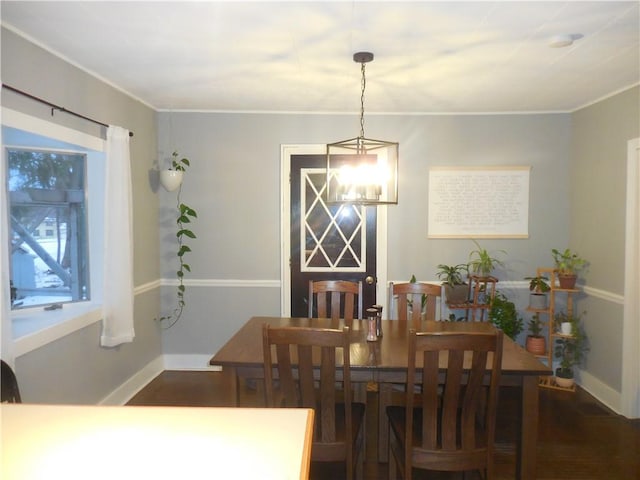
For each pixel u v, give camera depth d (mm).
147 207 3854
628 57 2656
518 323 3840
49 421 987
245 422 1021
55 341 2623
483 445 1981
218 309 4191
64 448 879
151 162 3924
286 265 4172
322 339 1883
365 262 4176
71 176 3059
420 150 4082
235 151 4098
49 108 2508
